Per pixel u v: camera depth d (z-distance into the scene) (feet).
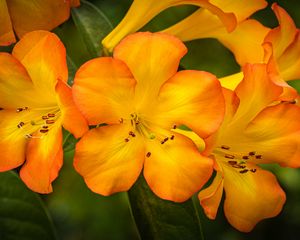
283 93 1.29
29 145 1.29
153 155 1.26
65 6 1.36
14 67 1.29
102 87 1.22
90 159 1.23
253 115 1.30
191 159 1.24
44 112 1.34
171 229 1.35
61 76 1.26
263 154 1.33
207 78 1.22
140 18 1.36
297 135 1.32
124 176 1.25
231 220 1.35
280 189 1.35
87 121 1.22
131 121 1.26
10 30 1.36
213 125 1.22
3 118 1.33
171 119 1.25
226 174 1.33
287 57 1.36
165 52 1.23
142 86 1.24
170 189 1.25
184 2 1.34
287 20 1.33
